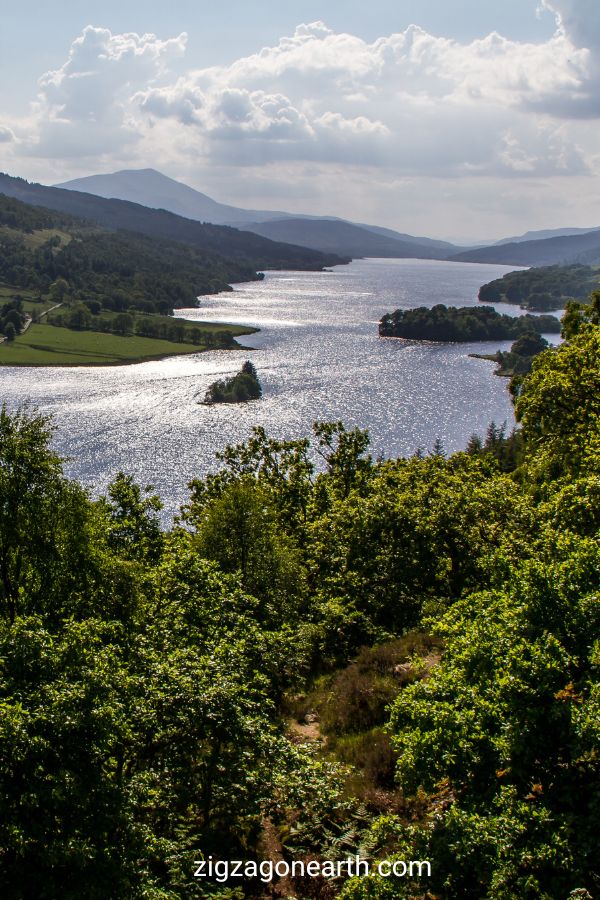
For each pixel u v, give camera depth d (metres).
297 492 47.91
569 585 14.29
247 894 14.36
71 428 143.00
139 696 14.58
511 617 14.53
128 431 142.00
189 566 22.44
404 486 37.69
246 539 32.34
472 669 14.51
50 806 11.72
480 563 23.48
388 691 22.58
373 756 18.50
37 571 24.67
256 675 17.17
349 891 12.61
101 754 12.80
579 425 31.67
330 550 37.53
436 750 13.37
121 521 33.88
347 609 32.19
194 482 49.56
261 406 166.00
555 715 12.07
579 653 13.41
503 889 10.75
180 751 14.51
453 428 153.88
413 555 30.25
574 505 21.89
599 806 11.05
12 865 11.80
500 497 30.55
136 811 14.48
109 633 18.36
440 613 28.88
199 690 14.93
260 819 16.39
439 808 15.09
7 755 11.55
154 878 12.88
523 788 12.47
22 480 23.88
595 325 38.69
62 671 13.35
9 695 12.77
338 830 15.99
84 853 11.36
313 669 28.19
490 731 13.07
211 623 19.92
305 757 16.22
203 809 15.34
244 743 15.05
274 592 30.81
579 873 10.55
